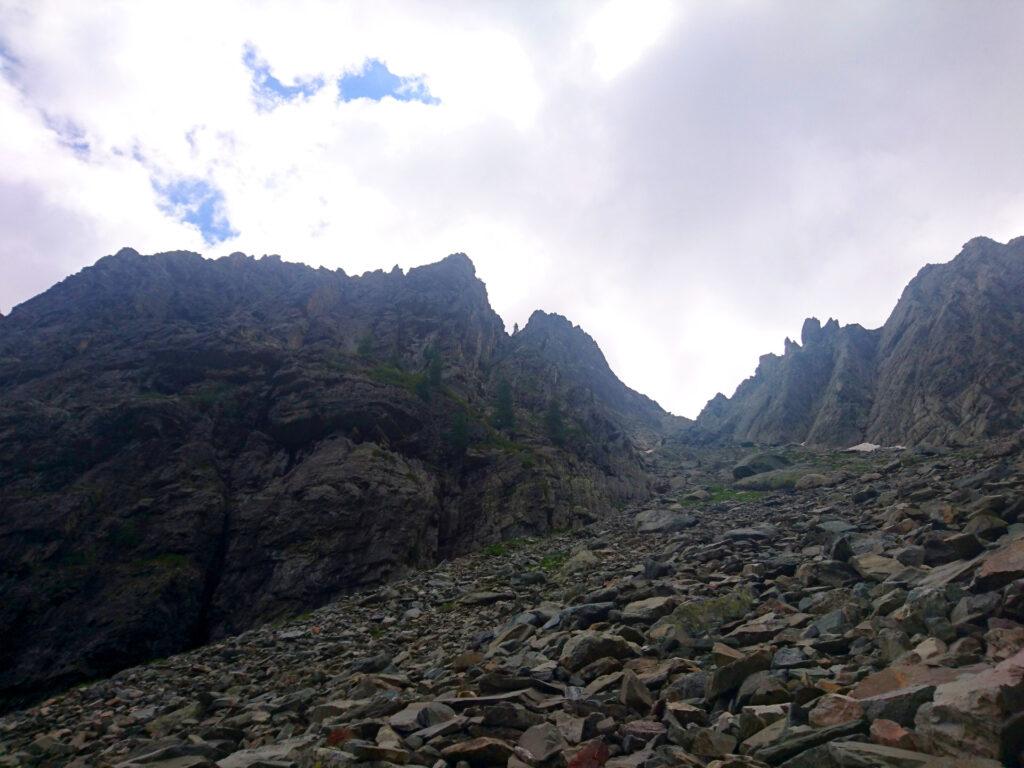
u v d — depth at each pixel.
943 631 9.01
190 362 70.38
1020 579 9.25
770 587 16.08
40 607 39.88
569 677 11.69
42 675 36.12
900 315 129.25
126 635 38.59
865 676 8.47
